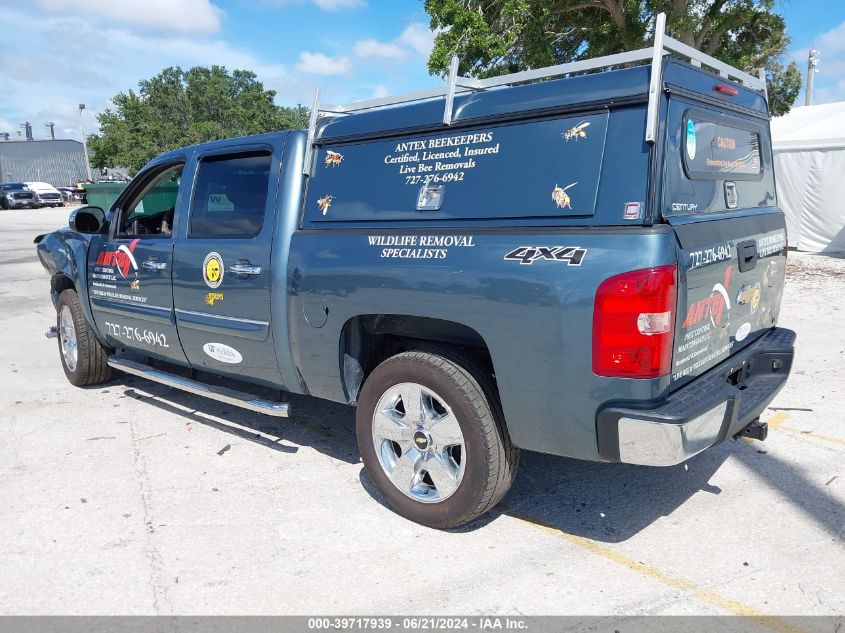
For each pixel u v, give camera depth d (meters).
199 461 4.52
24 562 3.33
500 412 3.34
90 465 4.46
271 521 3.71
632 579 3.13
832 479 4.11
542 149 3.15
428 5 12.98
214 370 4.72
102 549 3.43
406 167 3.62
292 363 4.10
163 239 4.89
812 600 2.96
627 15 13.58
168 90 54.56
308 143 4.05
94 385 6.26
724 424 3.12
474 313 3.20
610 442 2.95
